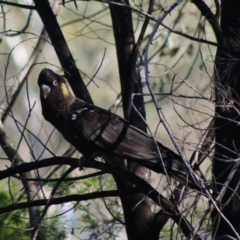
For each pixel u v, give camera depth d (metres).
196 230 8.04
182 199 8.96
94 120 10.63
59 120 11.04
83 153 10.82
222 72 10.05
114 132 10.45
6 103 12.09
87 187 13.59
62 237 12.84
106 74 27.80
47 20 11.38
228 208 9.95
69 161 9.55
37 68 25.16
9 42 23.52
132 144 10.21
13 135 24.09
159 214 10.76
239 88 10.08
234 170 8.78
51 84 11.09
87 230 12.78
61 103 11.02
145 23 11.20
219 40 10.45
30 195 11.73
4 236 13.39
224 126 10.14
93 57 28.05
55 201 9.90
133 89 11.17
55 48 10.88
